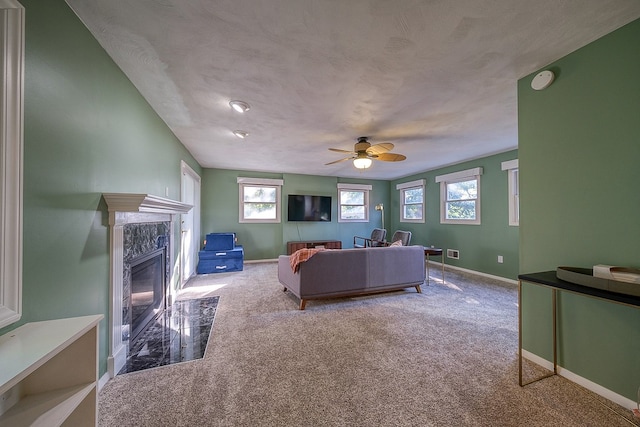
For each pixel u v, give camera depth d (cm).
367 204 702
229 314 279
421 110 255
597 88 152
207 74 190
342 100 232
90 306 146
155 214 249
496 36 149
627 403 139
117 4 125
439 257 554
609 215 148
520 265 197
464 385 159
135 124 208
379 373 171
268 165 535
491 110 255
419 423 128
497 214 434
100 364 157
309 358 190
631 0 124
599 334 151
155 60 172
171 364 182
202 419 130
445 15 132
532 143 188
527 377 167
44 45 111
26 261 102
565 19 136
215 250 498
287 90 213
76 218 134
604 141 150
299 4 125
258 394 150
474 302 317
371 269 324
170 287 304
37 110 108
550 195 177
